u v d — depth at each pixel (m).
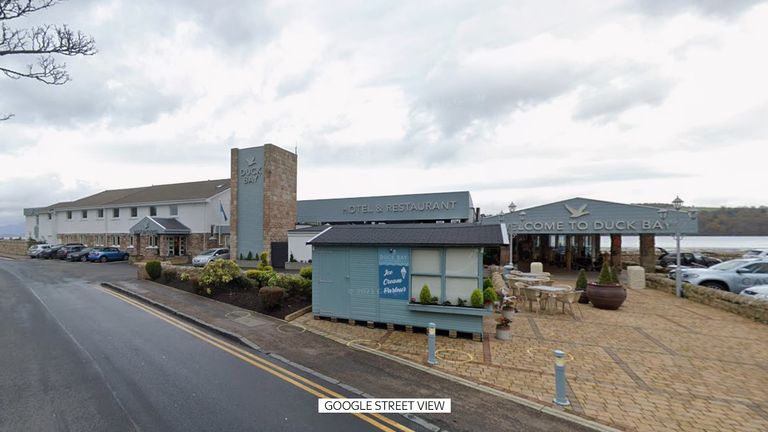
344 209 29.94
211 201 34.28
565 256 30.41
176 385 6.17
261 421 5.02
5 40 8.81
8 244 47.81
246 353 7.96
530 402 5.74
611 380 6.60
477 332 8.95
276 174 27.45
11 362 7.12
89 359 7.34
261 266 16.39
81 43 10.13
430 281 9.59
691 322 10.87
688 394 6.05
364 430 4.85
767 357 7.83
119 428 4.77
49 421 4.91
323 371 6.98
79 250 35.00
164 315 11.38
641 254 24.52
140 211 37.25
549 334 9.58
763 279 14.63
